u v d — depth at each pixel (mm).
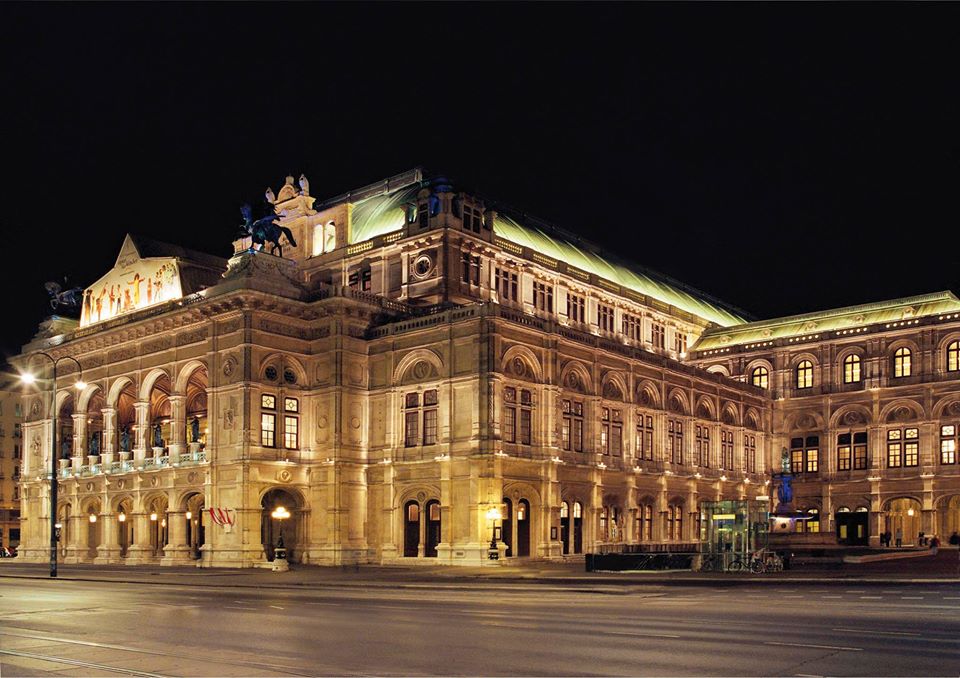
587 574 50156
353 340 71688
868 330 94125
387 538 69188
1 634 23969
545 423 69000
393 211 84125
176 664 18609
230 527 66375
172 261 77562
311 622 26438
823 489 94625
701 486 86625
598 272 95188
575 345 72625
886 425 92188
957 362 88812
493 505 63750
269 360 69312
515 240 86375
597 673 17391
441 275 74812
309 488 70188
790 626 24625
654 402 81188
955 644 20984
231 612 29953
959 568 52500
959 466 87188
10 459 125062
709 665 18203
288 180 88312
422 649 20531
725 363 102938
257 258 70875
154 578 53156
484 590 41469
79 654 20078
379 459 70500
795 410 97875
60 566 73125
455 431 66375
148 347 76625
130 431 83438
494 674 17344
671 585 42812
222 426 68500
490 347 65000
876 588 39438
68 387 84062
